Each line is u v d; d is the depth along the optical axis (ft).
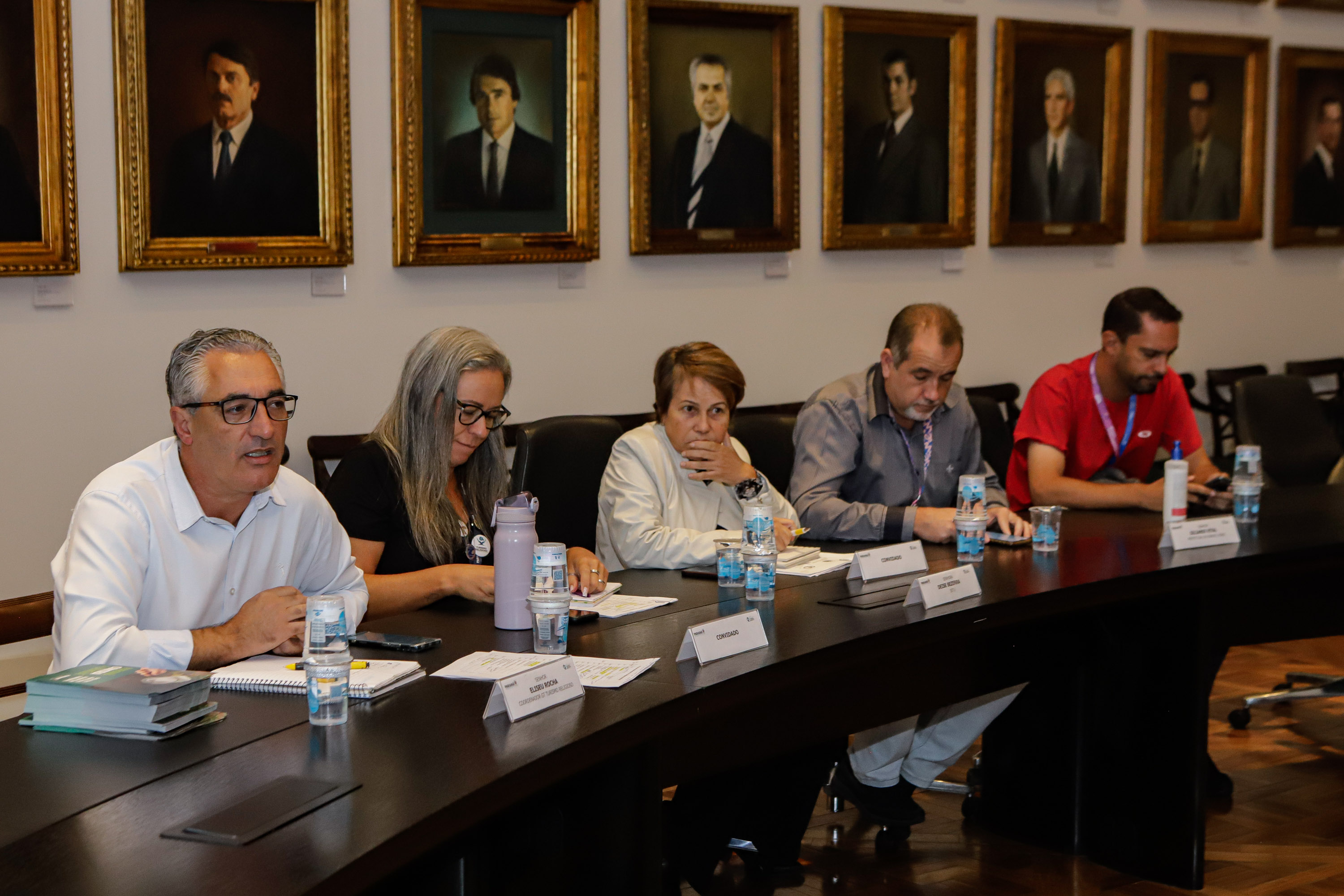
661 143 17.61
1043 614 8.54
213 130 14.52
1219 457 22.22
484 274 16.69
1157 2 22.03
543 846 6.38
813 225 19.27
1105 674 10.10
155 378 14.60
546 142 16.78
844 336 19.79
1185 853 9.62
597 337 17.63
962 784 11.81
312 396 15.61
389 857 4.49
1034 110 20.72
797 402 19.39
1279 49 23.47
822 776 9.49
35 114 13.43
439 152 16.03
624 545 9.66
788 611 8.13
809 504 10.68
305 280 15.44
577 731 5.73
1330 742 13.03
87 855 4.34
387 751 5.43
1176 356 23.30
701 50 17.74
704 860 8.71
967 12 20.10
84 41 13.84
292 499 7.58
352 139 15.55
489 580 8.28
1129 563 9.48
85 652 6.36
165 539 6.93
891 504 11.19
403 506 8.71
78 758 5.32
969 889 9.72
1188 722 9.56
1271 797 11.57
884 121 19.36
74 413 14.12
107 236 14.17
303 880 4.15
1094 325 22.35
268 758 5.33
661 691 6.36
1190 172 22.59
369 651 7.11
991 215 20.74
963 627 8.05
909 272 20.27
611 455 10.32
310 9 14.93
